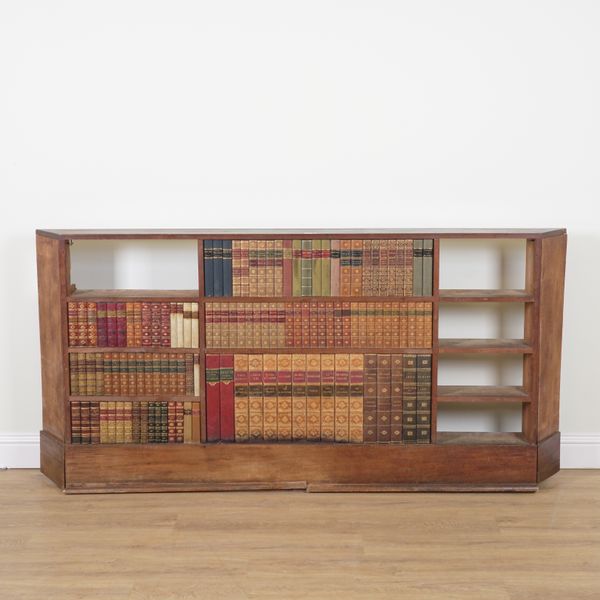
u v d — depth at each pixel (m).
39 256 4.36
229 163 4.60
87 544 3.70
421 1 4.52
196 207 4.62
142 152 4.59
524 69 4.54
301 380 4.25
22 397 4.70
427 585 3.33
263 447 4.28
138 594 3.26
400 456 4.29
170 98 4.55
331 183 4.61
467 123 4.57
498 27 4.52
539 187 4.61
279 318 4.22
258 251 4.18
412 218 4.63
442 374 4.71
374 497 4.23
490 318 4.68
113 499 4.21
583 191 4.60
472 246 4.66
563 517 4.00
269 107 4.57
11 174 4.58
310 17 4.52
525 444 4.30
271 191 4.61
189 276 4.65
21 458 4.71
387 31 4.53
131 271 4.65
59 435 4.35
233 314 4.22
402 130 4.58
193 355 4.25
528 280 4.32
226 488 4.29
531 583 3.35
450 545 3.69
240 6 4.52
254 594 3.26
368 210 4.62
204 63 4.54
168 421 4.28
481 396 4.32
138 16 4.51
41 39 4.51
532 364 4.29
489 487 4.30
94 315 4.22
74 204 4.61
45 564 3.51
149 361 4.25
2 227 4.61
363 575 3.42
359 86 4.55
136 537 3.77
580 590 3.30
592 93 4.55
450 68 4.54
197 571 3.45
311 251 4.18
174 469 4.29
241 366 4.25
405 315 4.22
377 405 4.27
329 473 4.29
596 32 4.52
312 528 3.86
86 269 4.64
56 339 4.28
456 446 4.29
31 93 4.54
